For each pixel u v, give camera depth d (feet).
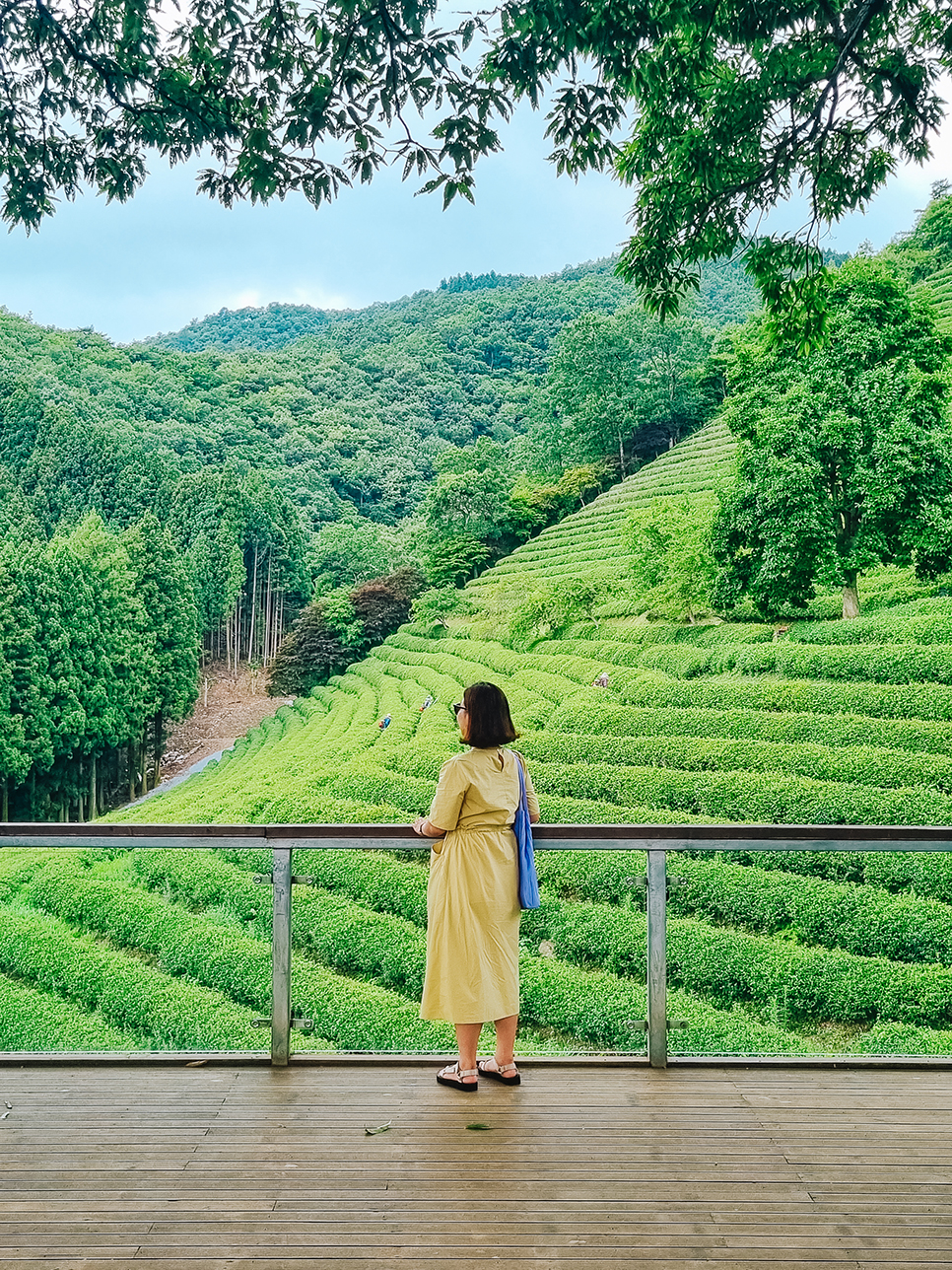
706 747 59.72
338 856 37.40
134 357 405.18
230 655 240.12
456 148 15.81
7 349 339.98
